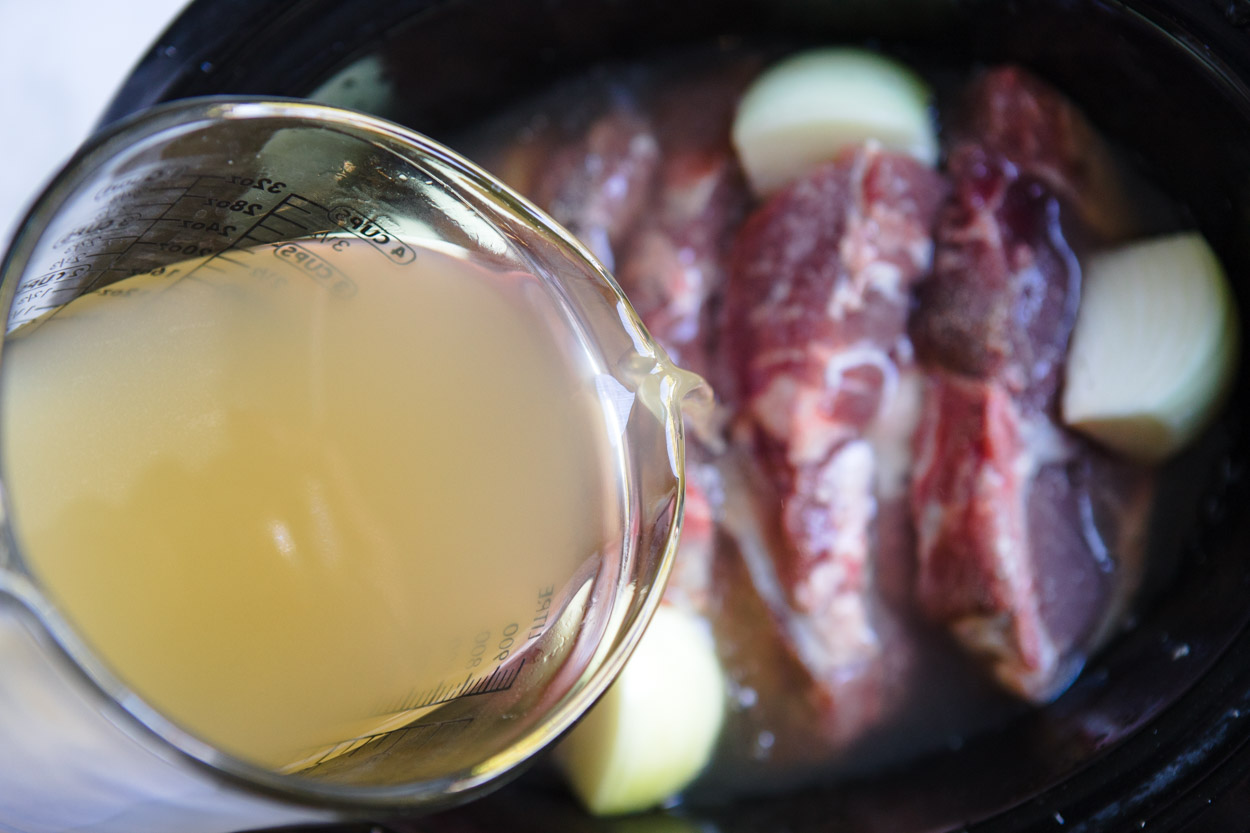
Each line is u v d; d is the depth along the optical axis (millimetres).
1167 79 509
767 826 524
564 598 423
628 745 520
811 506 540
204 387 408
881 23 572
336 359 418
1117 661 521
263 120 429
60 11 590
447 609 414
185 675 394
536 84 599
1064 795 477
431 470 416
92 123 593
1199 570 517
